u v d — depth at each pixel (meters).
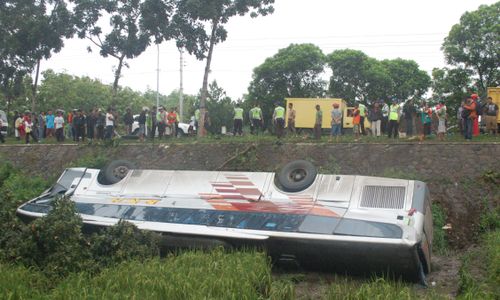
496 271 10.27
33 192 20.95
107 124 24.41
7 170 23.53
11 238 10.62
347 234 10.38
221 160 20.61
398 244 9.91
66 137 31.23
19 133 29.67
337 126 21.75
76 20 27.28
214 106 36.22
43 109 54.28
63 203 10.96
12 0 28.98
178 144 21.98
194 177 13.38
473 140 19.42
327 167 18.55
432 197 16.52
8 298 8.06
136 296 7.90
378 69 48.00
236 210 11.77
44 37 28.33
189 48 25.81
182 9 25.61
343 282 10.27
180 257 9.78
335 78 48.66
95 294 8.14
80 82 59.75
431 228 12.18
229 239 11.08
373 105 23.56
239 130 25.73
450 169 17.08
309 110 33.06
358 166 18.28
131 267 9.27
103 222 12.45
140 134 24.69
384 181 11.76
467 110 19.41
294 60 46.69
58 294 8.23
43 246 10.40
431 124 22.75
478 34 37.44
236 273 8.82
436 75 38.88
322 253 10.64
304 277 10.89
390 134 21.56
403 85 49.06
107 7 27.20
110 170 14.68
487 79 37.94
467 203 16.08
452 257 13.94
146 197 13.32
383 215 11.00
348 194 11.78
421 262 10.84
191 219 11.78
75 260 10.09
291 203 11.93
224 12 24.64
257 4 24.28
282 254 10.98
